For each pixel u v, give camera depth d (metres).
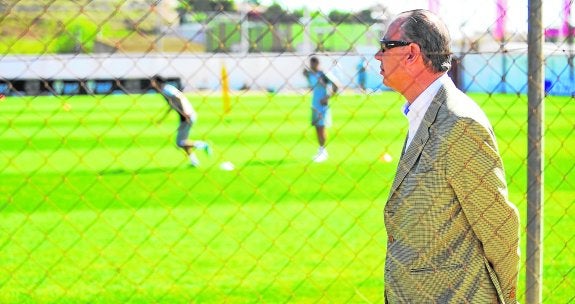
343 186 12.38
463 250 3.57
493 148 3.52
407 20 3.67
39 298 6.81
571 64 5.65
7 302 6.68
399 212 3.66
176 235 9.14
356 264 7.85
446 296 3.58
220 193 11.72
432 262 3.59
